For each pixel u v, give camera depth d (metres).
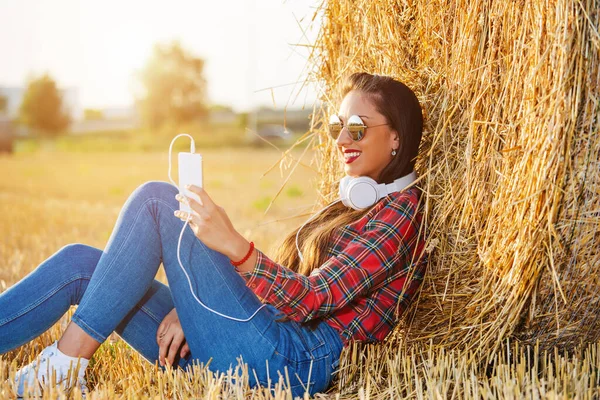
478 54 2.29
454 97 2.41
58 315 2.25
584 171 1.98
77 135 49.78
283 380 2.10
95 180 16.70
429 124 2.54
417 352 2.40
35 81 50.38
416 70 2.66
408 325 2.49
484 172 2.25
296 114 35.34
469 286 2.31
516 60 2.12
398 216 2.26
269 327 2.17
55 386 2.04
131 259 2.17
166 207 2.19
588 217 2.02
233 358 2.16
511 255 2.13
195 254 2.17
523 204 2.06
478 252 2.27
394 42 2.73
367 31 2.88
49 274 2.22
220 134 41.97
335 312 2.25
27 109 50.16
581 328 2.23
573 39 1.92
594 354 2.24
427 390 2.12
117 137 47.22
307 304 2.07
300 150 21.45
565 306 2.17
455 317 2.36
